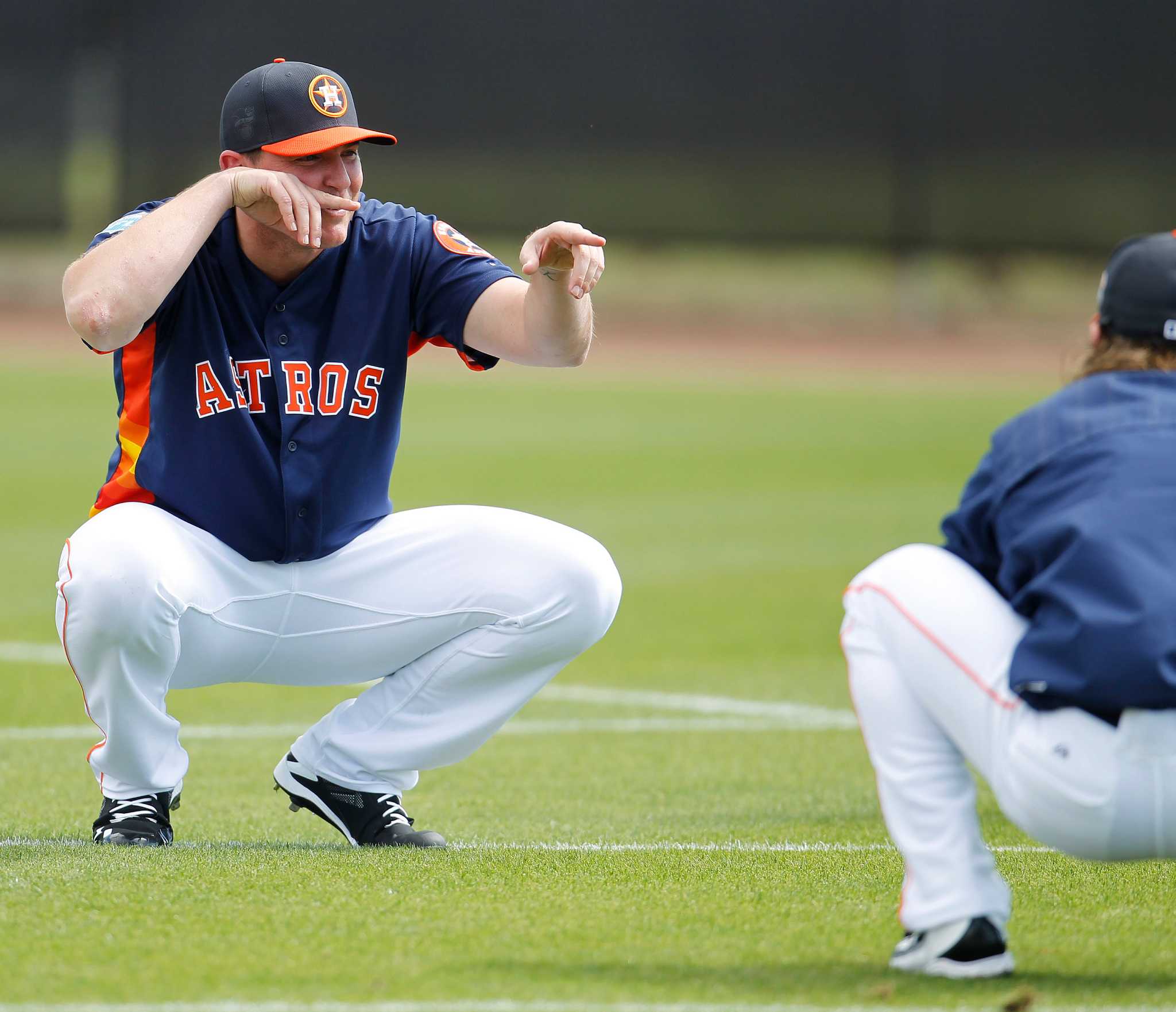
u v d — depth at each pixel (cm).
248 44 9631
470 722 1435
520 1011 916
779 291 11488
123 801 1402
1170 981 988
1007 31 9856
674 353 9375
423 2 9794
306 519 1383
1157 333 972
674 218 10125
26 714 2283
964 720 961
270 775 1902
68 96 9725
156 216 1298
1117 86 9831
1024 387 8075
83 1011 908
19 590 3331
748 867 1312
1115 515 917
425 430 6175
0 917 1096
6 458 5212
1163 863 1339
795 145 10062
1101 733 916
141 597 1298
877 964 1023
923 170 10075
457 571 1416
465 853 1357
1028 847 1438
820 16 9912
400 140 9900
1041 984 979
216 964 999
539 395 7500
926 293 10488
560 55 9900
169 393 1372
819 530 4197
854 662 1005
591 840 1496
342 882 1211
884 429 6412
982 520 977
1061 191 10019
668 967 1009
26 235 9894
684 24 9906
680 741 2155
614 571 1441
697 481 5034
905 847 989
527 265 1284
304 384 1381
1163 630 894
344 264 1402
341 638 1424
